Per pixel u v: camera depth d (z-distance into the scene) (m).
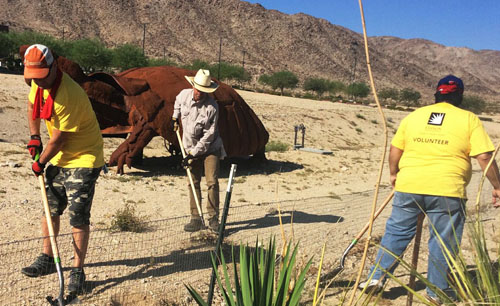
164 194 8.76
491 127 52.84
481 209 6.81
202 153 5.94
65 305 3.92
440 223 4.08
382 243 4.44
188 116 6.04
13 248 4.98
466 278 2.82
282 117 32.00
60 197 4.43
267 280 3.00
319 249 5.80
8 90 26.62
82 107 4.17
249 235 6.25
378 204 8.90
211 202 6.12
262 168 13.77
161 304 4.14
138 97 10.84
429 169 4.07
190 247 5.55
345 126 35.91
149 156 14.21
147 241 5.66
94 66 84.50
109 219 6.54
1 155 10.52
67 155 4.28
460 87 4.13
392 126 41.22
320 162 16.33
